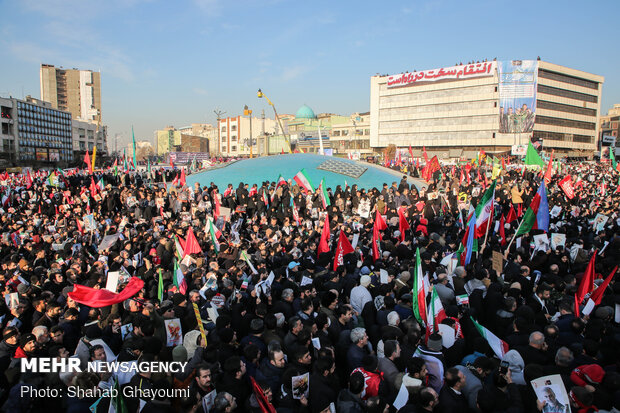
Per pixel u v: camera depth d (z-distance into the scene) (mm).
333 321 7094
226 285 8438
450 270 10078
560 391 4469
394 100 105375
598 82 103438
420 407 4734
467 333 7016
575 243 12391
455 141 97062
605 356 6004
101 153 126438
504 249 13188
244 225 17766
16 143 90188
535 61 89438
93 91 151375
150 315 6812
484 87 92625
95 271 10008
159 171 40656
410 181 31922
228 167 36094
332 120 124812
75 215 17375
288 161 35469
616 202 20672
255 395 5086
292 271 10008
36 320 7410
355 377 5012
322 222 14883
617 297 7609
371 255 12008
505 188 25078
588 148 105000
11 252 12828
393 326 6406
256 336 6562
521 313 6879
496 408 4773
